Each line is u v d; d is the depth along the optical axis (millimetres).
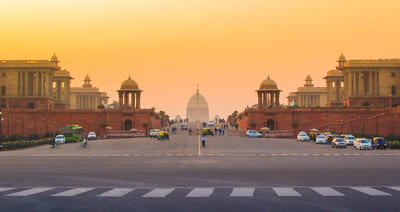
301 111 139125
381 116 123688
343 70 171250
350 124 132875
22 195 27734
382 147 80812
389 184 32281
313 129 124562
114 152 72500
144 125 143125
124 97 160125
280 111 140125
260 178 36250
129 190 29766
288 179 35469
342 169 43219
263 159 56500
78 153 70312
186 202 25219
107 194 28047
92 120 142625
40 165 48906
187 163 51156
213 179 35781
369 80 170125
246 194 27766
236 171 41875
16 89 166375
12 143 82062
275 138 123812
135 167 46469
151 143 97625
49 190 29891
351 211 22391
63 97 197875
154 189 30188
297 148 81562
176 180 35250
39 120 129125
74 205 24484
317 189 29625
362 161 52625
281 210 22750
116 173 40594
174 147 84938
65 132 103875
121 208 23625
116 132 129875
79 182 34281
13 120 122312
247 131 125562
